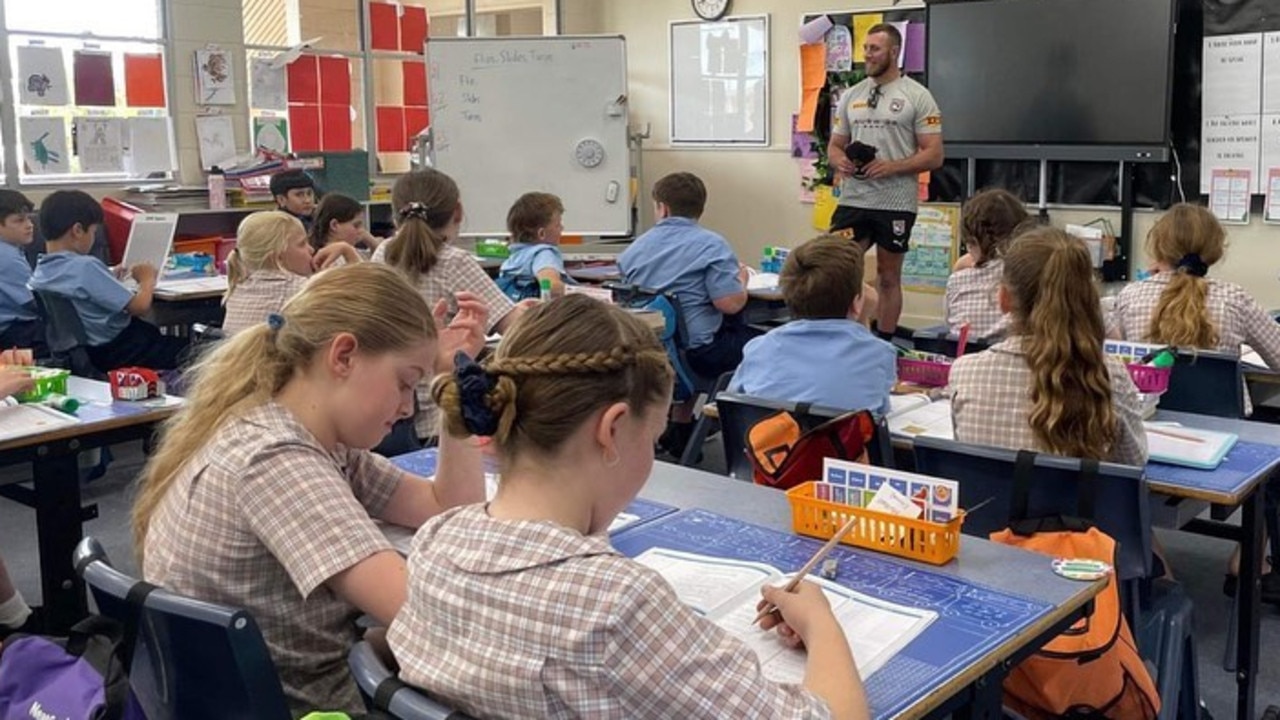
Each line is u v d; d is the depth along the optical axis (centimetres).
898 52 591
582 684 104
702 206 474
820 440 229
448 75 688
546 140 694
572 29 868
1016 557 170
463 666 109
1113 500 201
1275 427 265
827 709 112
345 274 162
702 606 149
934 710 132
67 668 138
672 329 449
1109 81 623
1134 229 651
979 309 369
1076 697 175
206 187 673
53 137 639
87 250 482
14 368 299
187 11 683
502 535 111
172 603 137
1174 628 214
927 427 269
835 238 284
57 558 281
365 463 186
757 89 793
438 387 120
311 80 750
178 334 530
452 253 361
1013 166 679
